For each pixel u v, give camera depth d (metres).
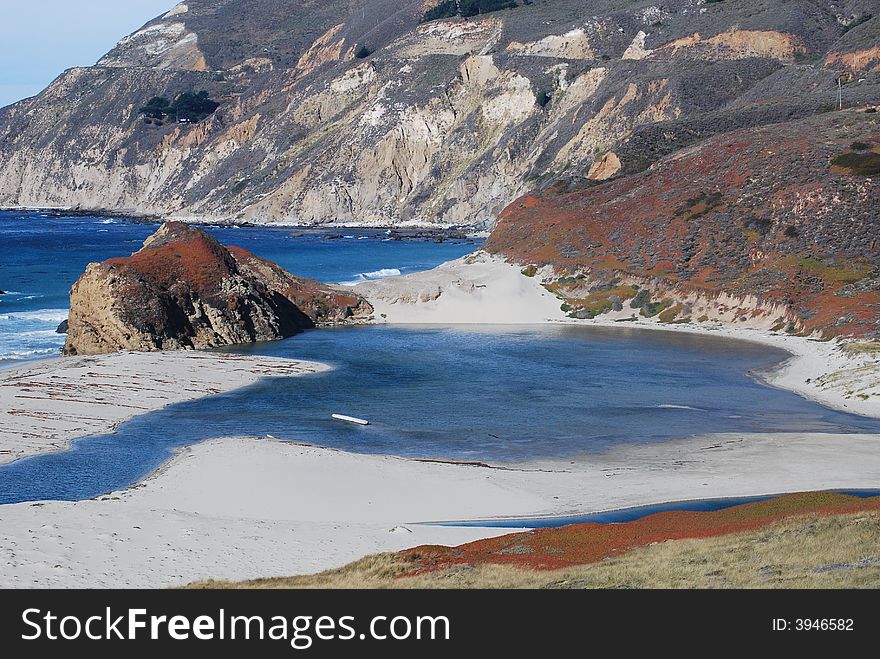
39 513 38.25
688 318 97.94
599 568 29.59
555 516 40.72
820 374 70.81
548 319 102.69
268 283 99.94
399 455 51.38
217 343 87.38
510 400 64.62
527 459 50.50
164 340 84.50
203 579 31.55
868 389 64.31
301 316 99.38
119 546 34.56
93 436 54.31
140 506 40.59
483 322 102.50
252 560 33.75
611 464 49.25
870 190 104.56
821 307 89.75
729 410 61.78
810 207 104.88
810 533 30.62
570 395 66.06
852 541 28.98
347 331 96.69
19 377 67.81
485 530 38.06
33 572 31.42
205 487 43.97
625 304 102.88
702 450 51.69
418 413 60.91
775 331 90.38
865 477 45.72
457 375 73.00
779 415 60.38
